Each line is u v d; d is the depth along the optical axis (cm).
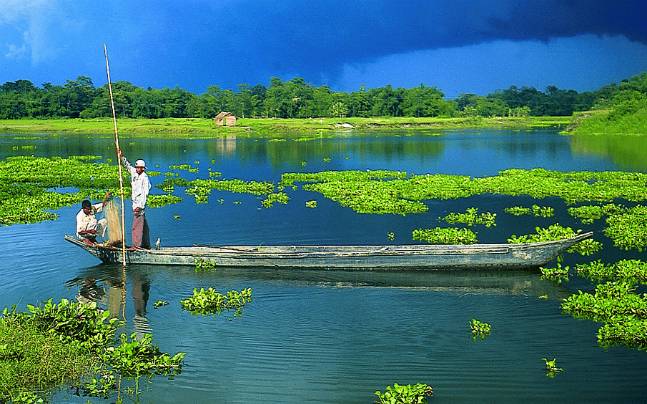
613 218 2559
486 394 1132
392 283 1769
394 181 3906
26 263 1959
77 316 1389
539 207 2966
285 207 3016
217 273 1862
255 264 1903
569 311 1538
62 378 1173
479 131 11812
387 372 1223
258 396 1134
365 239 2316
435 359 1278
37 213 2748
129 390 1151
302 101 16825
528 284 1747
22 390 1122
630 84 14875
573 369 1225
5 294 1667
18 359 1201
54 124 12675
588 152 6375
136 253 1927
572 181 3862
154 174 4541
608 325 1418
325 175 4325
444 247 1920
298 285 1755
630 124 9462
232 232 2442
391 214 2831
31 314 1459
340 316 1521
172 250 1973
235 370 1234
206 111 16050
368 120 14238
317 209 2959
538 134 10312
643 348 1316
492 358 1279
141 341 1317
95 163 5434
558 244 1806
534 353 1302
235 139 9431
